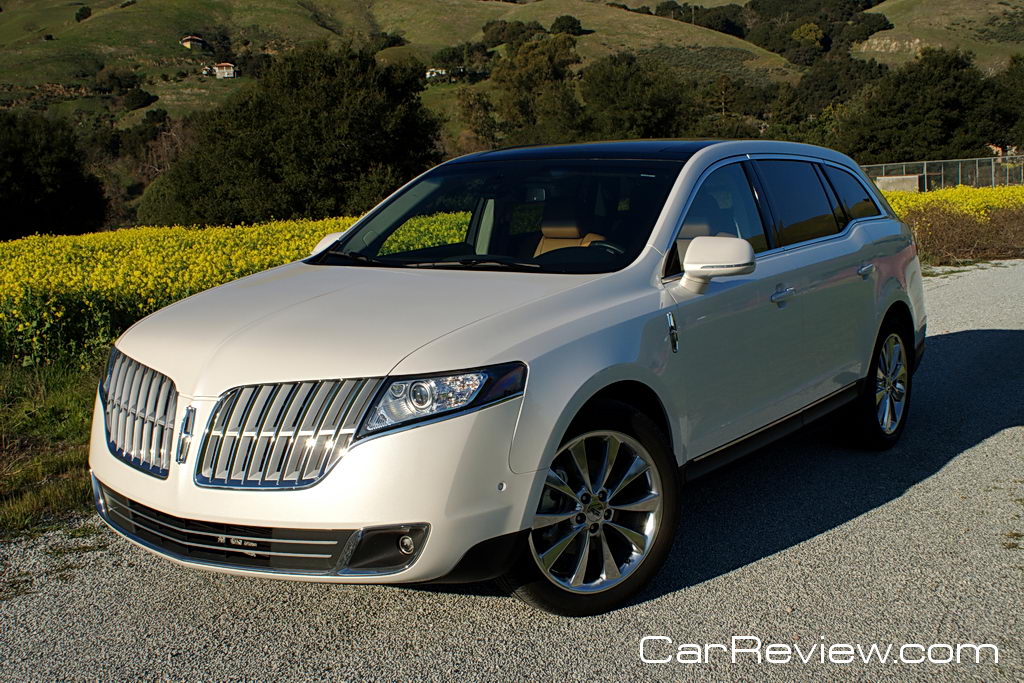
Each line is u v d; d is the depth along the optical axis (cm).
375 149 5634
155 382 327
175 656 316
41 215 5747
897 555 391
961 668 304
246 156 5525
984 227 1529
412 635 328
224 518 297
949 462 512
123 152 11200
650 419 353
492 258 397
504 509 303
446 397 294
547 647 319
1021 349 803
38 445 553
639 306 355
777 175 469
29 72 17312
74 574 382
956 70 6825
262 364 309
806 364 452
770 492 472
